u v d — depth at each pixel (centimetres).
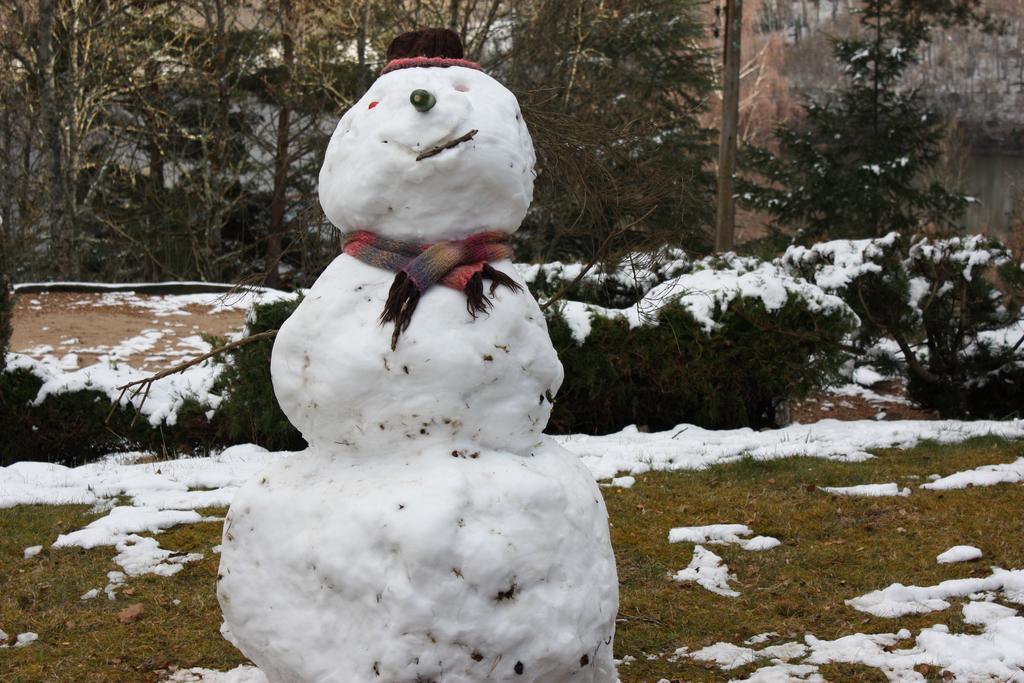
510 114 393
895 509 780
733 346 1080
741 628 580
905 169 2361
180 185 2848
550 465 385
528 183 400
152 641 562
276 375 389
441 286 372
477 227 385
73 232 2545
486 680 354
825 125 2470
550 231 1836
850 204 2400
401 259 379
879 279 1166
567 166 808
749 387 1109
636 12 2325
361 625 353
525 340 381
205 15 2705
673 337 1066
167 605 611
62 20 2561
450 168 372
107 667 529
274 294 1469
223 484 868
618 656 543
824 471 888
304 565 362
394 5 2094
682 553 700
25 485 871
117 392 1043
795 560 685
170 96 2853
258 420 1012
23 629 578
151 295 2111
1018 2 3697
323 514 363
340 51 2702
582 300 1271
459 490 353
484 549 349
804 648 548
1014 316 1203
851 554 692
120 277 2923
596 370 1065
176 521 762
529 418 384
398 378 365
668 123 1877
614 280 1279
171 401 1057
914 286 1178
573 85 1845
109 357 1570
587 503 386
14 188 2539
